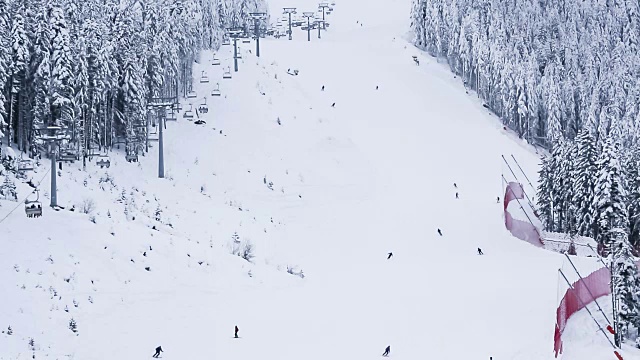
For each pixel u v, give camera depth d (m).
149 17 85.62
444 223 78.06
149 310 45.28
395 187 87.75
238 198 77.00
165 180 73.94
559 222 78.31
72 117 67.50
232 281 53.41
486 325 50.19
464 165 97.31
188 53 97.88
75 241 49.09
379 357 44.00
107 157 71.69
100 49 70.38
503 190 90.00
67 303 42.88
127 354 39.88
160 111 75.38
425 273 63.16
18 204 52.88
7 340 37.31
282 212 77.12
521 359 44.31
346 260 66.56
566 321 49.97
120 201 63.25
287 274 59.09
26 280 43.12
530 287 58.91
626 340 49.06
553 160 79.31
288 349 43.84
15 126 68.06
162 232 58.91
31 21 65.81
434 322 50.78
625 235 50.38
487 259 67.38
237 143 87.50
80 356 38.44
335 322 49.50
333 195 83.12
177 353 41.00
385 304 54.41
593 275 54.88
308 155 89.88
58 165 65.62
